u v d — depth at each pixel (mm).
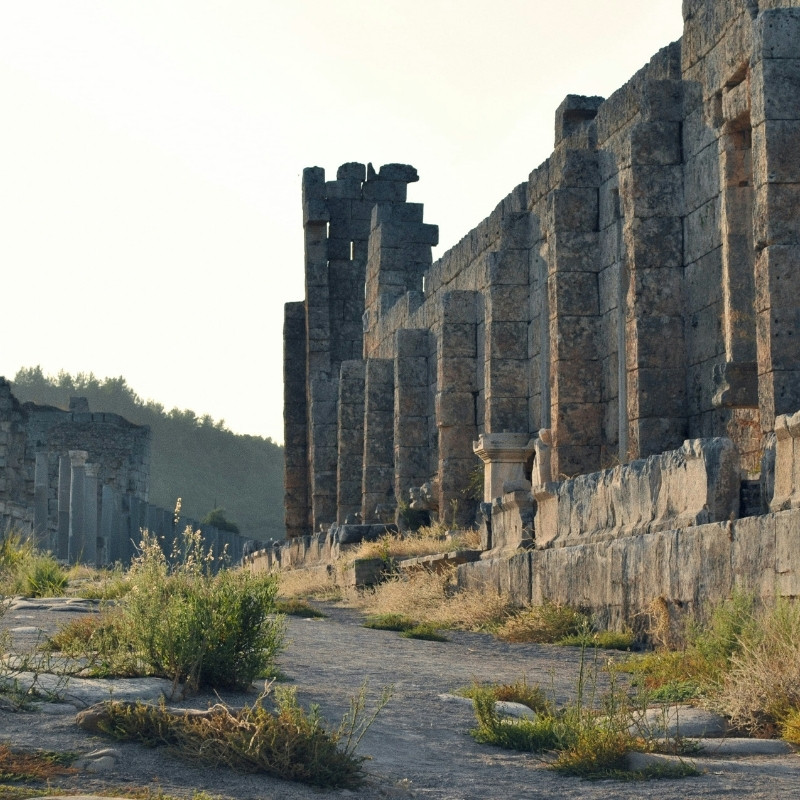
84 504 62469
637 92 26547
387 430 42500
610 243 27344
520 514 21578
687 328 24016
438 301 39562
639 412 23859
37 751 7379
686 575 14781
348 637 16734
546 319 31125
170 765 7391
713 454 15305
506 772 8062
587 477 18516
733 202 22094
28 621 14727
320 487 49625
